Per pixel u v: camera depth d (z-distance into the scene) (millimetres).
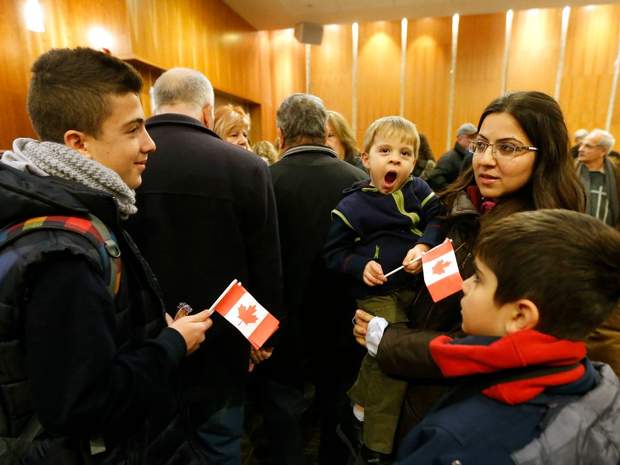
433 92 6414
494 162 868
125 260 784
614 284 526
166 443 888
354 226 1242
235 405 1277
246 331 947
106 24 3473
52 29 3348
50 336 594
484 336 617
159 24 3857
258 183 1183
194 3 4488
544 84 5992
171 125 1165
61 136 765
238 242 1182
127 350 751
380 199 1261
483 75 6184
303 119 1515
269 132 6809
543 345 535
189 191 1115
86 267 631
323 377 1624
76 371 601
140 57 3564
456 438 537
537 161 851
